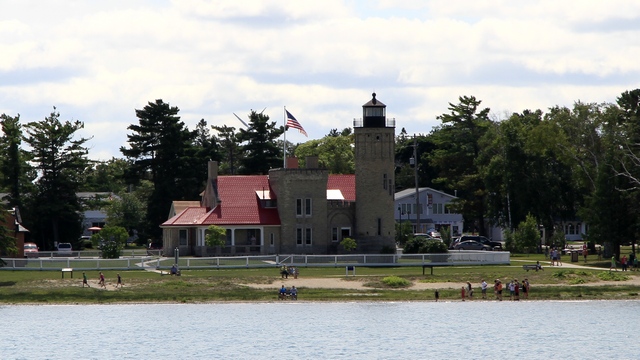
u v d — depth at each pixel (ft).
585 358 545.03
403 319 643.04
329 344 582.76
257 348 574.97
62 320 645.10
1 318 647.15
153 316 655.35
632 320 631.56
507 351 563.89
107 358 553.64
